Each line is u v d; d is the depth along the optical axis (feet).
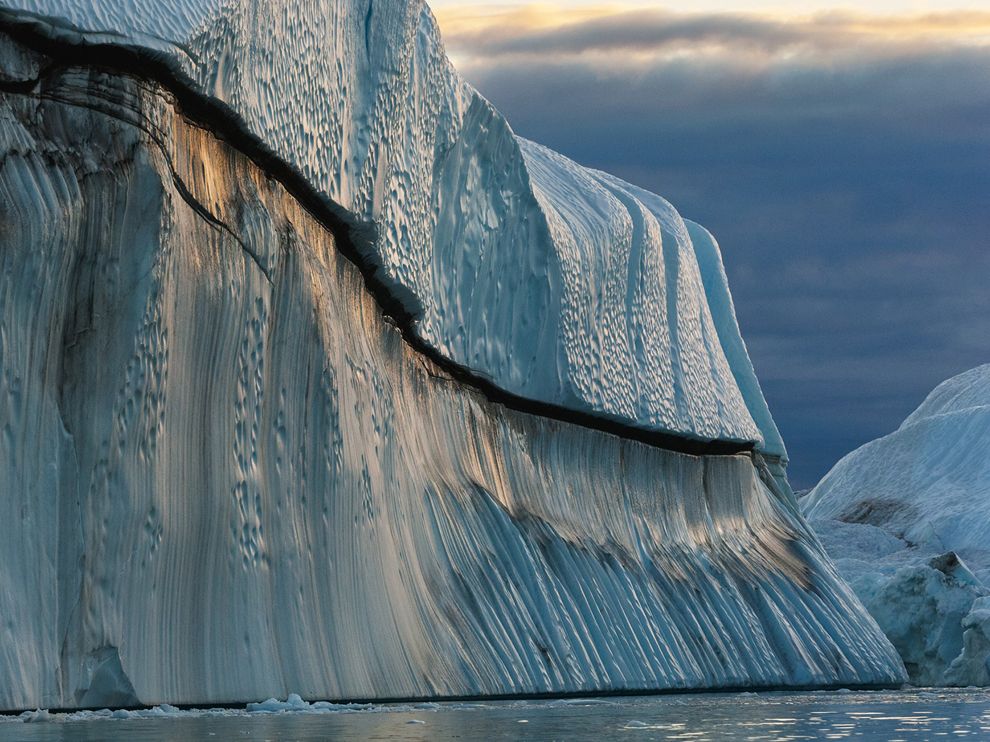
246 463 106.73
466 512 143.13
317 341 115.44
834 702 127.65
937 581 217.15
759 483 212.43
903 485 438.81
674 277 195.62
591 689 146.72
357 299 128.26
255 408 108.17
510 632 139.13
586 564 159.02
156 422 97.55
